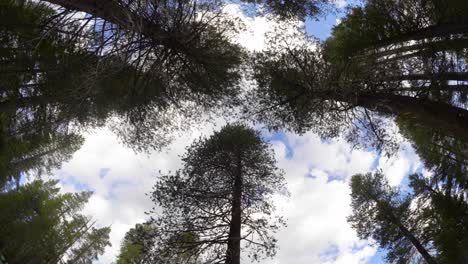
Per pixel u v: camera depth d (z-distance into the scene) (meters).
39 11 9.02
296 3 9.48
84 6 6.21
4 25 8.43
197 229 10.16
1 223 21.67
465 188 14.45
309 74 9.97
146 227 10.84
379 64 9.41
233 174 12.18
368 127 10.40
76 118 9.57
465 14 8.56
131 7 6.17
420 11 9.83
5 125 11.31
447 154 14.58
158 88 8.98
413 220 15.34
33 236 22.75
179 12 6.88
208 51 8.47
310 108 10.32
